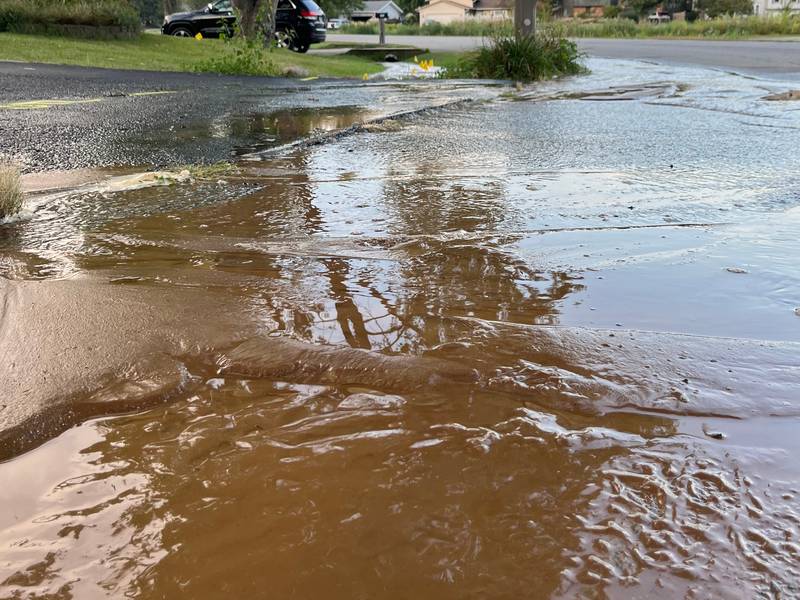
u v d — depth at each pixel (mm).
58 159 5117
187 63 15297
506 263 2896
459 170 4840
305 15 22859
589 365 1993
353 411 1764
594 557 1237
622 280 2697
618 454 1564
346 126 7074
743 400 1798
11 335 2127
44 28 16219
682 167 4871
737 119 7500
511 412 1752
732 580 1178
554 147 5836
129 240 3178
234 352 2053
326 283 2658
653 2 62719
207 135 6387
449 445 1603
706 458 1544
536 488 1439
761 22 36438
